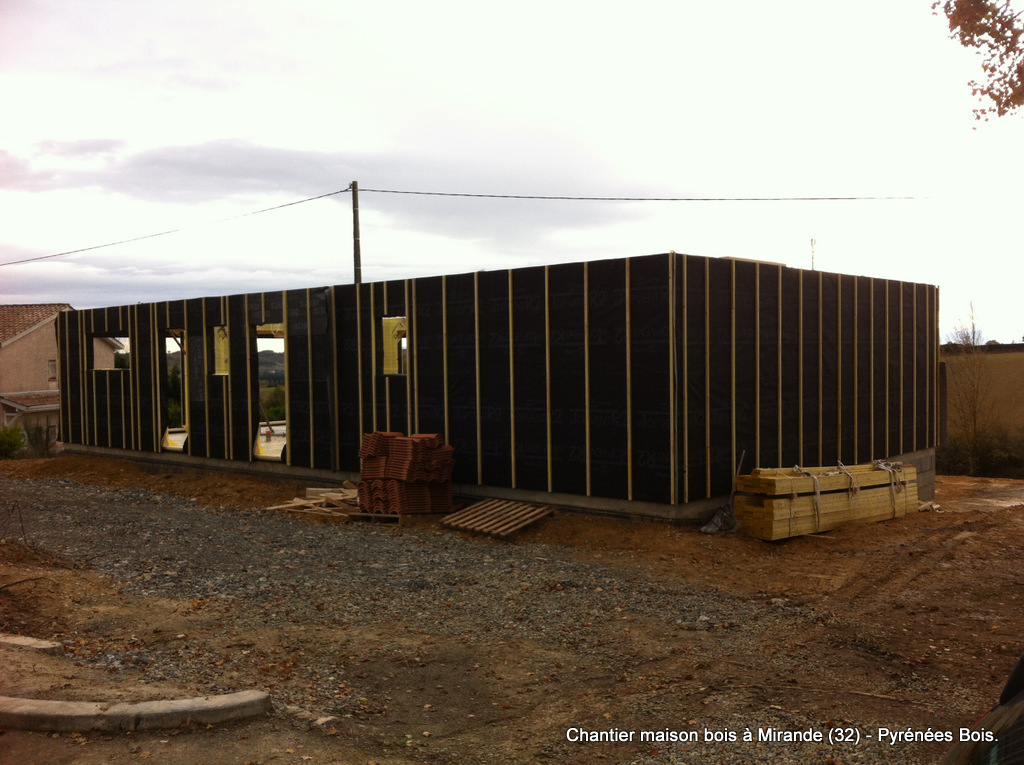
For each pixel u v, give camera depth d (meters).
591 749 5.19
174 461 21.27
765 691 6.14
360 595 9.12
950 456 34.28
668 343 12.18
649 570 10.27
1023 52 8.73
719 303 12.95
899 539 11.83
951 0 8.85
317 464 17.78
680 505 12.38
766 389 14.02
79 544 12.02
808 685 6.25
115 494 18.09
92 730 5.12
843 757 4.87
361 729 5.50
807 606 8.55
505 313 14.38
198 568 10.42
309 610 8.49
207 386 20.20
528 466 14.16
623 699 6.09
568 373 13.52
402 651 7.20
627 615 8.33
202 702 5.39
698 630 7.80
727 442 13.16
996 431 33.97
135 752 4.85
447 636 7.66
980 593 8.84
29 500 17.03
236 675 6.43
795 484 11.88
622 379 12.79
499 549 11.76
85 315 24.00
